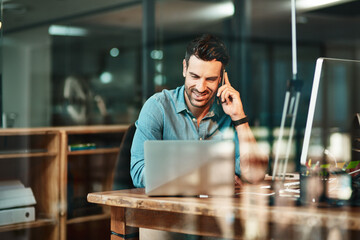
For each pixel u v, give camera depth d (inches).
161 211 66.2
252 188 73.2
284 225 55.3
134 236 69.4
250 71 268.7
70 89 248.7
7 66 237.1
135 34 260.1
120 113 238.5
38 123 237.8
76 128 131.8
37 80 251.1
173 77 253.9
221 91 83.3
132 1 238.8
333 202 59.1
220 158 65.4
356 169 69.3
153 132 85.2
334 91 269.6
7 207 112.9
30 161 120.1
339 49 273.3
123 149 92.4
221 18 258.5
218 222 60.3
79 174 128.7
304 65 273.9
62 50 260.2
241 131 81.4
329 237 52.9
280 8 245.3
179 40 257.6
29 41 247.1
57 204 122.0
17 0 220.5
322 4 234.1
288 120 256.5
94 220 126.8
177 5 246.1
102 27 267.4
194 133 86.6
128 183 90.5
